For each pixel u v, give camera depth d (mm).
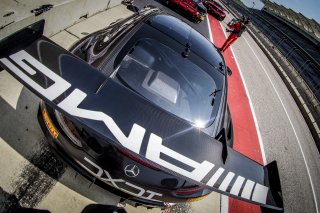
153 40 2182
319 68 15258
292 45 20359
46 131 1812
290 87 10023
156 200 1865
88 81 1389
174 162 1302
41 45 1438
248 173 1544
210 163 1421
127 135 1267
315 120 8008
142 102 1460
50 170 2133
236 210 3023
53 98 1232
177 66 2102
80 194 2119
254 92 7418
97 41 2322
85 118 1236
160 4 10086
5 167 1944
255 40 17422
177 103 1896
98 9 5586
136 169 1639
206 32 10992
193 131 1512
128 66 1907
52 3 3199
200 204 2791
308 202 4227
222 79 2322
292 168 4871
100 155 1629
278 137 5684
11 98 2406
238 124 5172
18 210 1708
